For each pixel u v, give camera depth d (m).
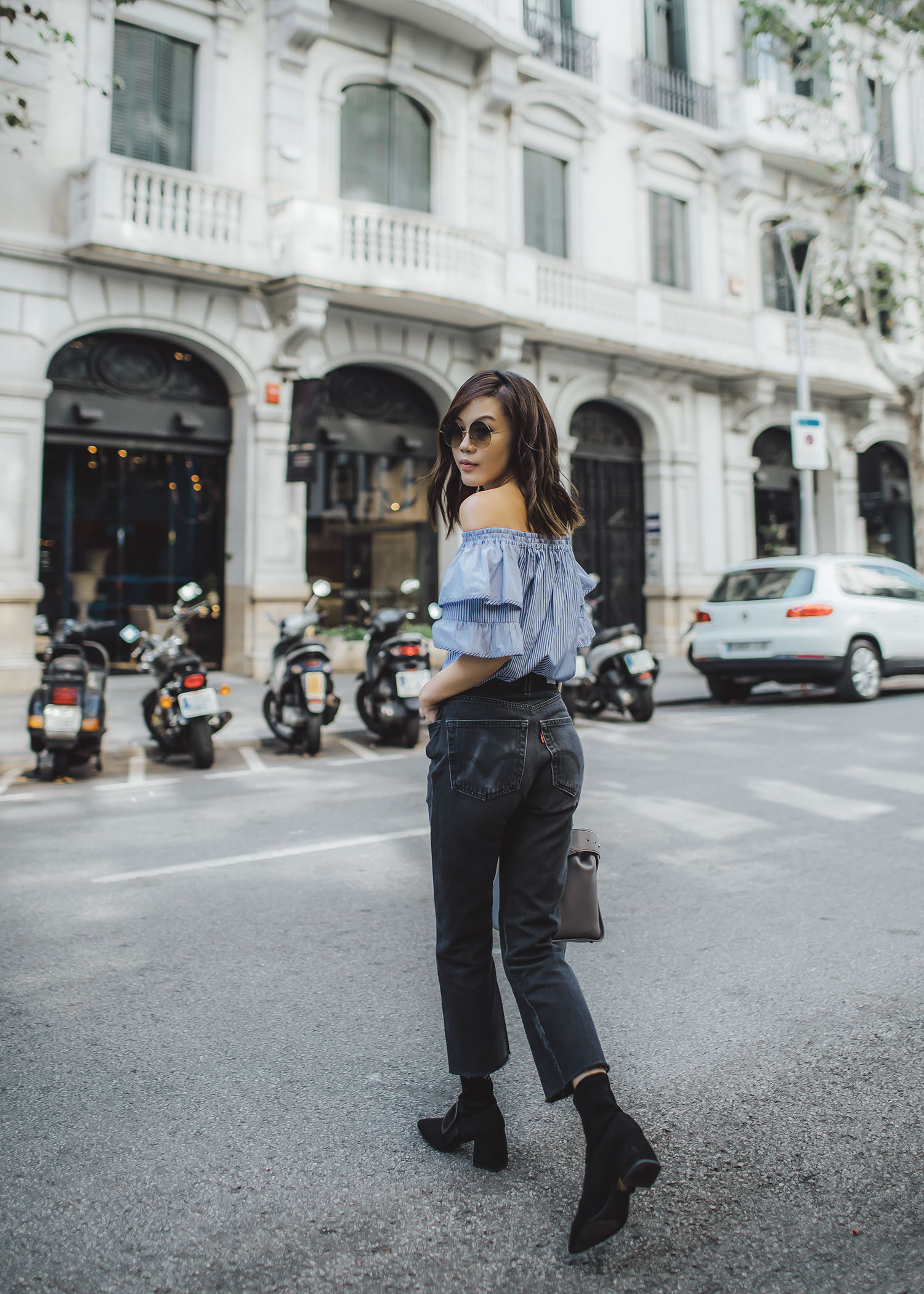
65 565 12.81
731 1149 2.21
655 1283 1.76
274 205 13.27
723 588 11.56
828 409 20.98
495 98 15.67
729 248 19.12
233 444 13.84
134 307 12.62
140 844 5.19
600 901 4.04
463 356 15.45
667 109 18.34
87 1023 2.95
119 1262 1.84
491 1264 1.82
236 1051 2.74
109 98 11.38
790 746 7.96
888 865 4.48
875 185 16.14
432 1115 2.38
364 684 8.72
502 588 1.89
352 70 14.41
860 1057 2.63
